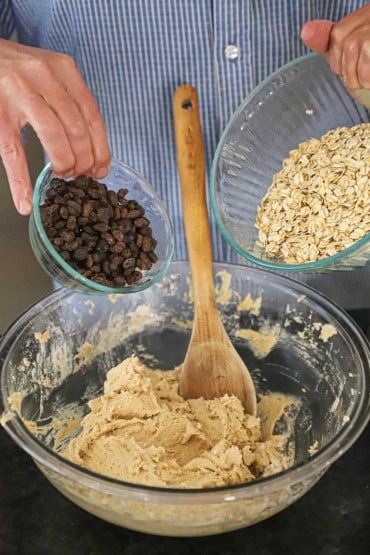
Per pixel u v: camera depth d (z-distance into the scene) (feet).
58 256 1.62
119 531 1.60
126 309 1.98
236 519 1.48
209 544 1.58
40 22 2.25
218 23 2.06
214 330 1.84
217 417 1.80
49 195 1.70
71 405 1.91
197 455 1.74
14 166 1.65
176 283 1.99
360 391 1.61
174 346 2.05
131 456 1.66
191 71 2.15
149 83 2.17
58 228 1.68
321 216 1.81
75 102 1.71
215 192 1.84
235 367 1.85
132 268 1.73
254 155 1.93
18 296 2.99
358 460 1.73
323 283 2.42
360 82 1.72
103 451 1.70
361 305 2.45
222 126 2.21
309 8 2.08
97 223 1.71
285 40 2.12
